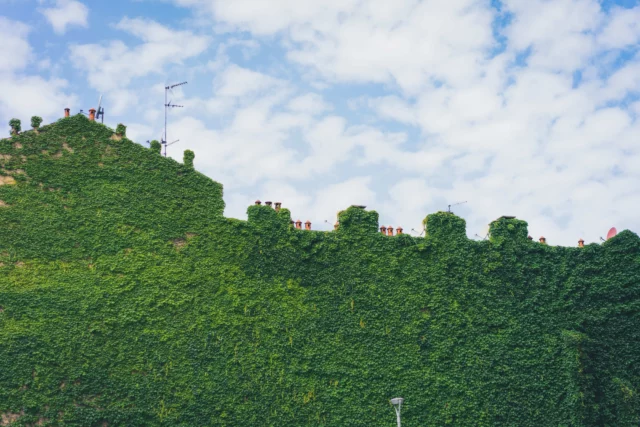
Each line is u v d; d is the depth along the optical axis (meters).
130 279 49.41
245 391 49.06
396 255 55.16
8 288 47.16
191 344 49.06
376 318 53.12
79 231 49.53
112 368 47.25
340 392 50.78
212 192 53.16
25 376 45.75
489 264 56.47
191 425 47.44
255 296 51.38
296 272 52.72
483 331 54.84
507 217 58.31
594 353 55.59
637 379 55.25
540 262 57.38
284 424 49.12
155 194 51.84
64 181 50.31
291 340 50.94
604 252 58.22
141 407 46.97
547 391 54.47
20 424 44.81
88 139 51.72
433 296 54.78
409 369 52.53
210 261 51.41
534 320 55.94
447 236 56.53
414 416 51.69
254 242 52.62
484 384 53.50
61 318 47.34
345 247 54.25
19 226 48.56
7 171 49.53
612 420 54.19
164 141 57.16
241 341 50.03
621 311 56.69
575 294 56.97
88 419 45.84
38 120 51.19
